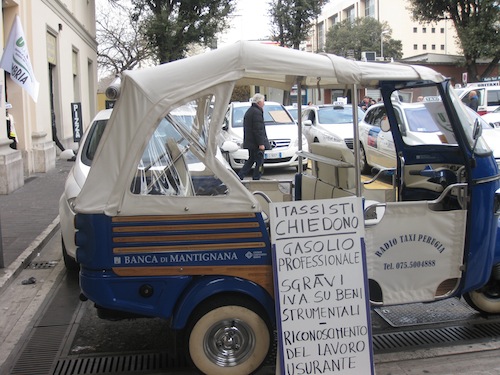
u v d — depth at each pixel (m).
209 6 32.50
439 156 5.08
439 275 4.22
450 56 42.28
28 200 10.40
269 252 3.74
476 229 4.23
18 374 4.11
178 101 3.64
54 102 17.73
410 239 4.13
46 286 6.05
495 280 4.85
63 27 18.44
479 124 4.16
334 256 3.65
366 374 3.65
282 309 3.60
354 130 3.84
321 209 3.65
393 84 5.04
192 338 3.75
